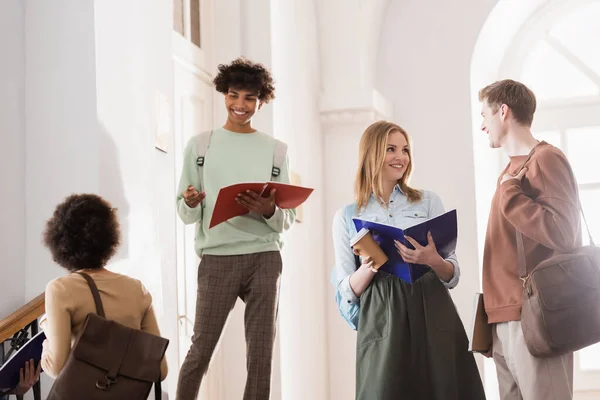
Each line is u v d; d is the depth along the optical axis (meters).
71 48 3.60
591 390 6.98
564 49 7.18
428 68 6.84
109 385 2.73
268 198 3.55
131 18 3.98
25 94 3.62
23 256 3.60
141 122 4.04
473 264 6.54
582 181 7.12
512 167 3.47
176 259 4.58
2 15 3.58
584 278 3.16
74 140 3.58
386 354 3.44
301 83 6.19
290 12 5.99
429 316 3.49
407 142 3.75
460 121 6.72
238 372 5.24
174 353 4.41
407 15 6.92
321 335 6.50
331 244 6.66
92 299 2.84
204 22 5.41
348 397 6.56
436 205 3.78
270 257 3.83
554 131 7.18
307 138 6.28
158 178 4.27
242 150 3.90
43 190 3.59
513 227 3.36
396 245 3.37
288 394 5.89
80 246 2.90
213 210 3.48
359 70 6.57
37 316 3.39
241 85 3.84
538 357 3.19
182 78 4.97
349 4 6.52
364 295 3.56
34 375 2.97
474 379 3.51
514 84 3.51
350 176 6.64
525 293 3.21
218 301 3.79
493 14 6.76
